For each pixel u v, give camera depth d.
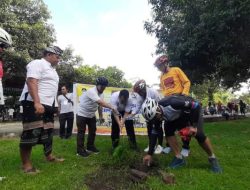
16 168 5.71
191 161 6.27
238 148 7.75
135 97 7.36
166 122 5.74
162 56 6.76
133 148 7.33
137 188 4.62
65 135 10.32
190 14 14.55
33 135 5.41
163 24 16.27
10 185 4.70
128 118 7.42
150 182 4.84
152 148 5.48
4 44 5.34
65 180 4.91
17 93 31.84
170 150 7.09
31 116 5.39
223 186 4.76
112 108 6.99
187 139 5.41
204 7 13.57
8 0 28.23
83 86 10.33
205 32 13.80
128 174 5.09
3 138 10.88
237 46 14.42
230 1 12.40
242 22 13.09
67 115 10.28
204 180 5.00
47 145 6.17
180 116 5.52
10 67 28.94
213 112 39.12
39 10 31.14
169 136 5.83
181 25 15.30
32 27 29.48
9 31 28.23
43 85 5.69
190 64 16.20
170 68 6.80
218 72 17.92
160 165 5.86
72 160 6.43
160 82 6.96
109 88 10.15
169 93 6.64
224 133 11.31
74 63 35.06
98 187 4.66
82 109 6.99
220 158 6.59
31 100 5.41
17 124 21.97
